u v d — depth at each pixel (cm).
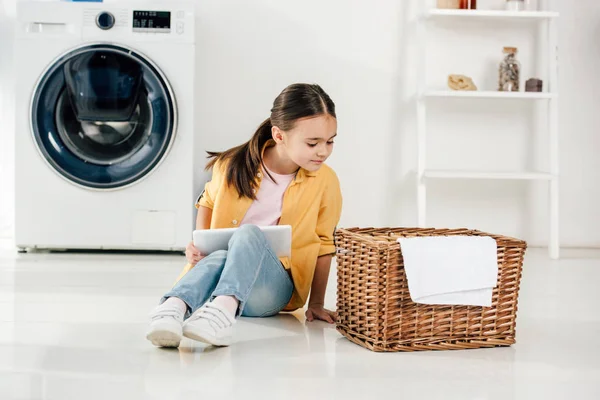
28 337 179
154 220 325
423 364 159
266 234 184
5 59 366
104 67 318
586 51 378
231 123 371
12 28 365
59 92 319
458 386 144
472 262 170
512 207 379
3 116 369
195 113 369
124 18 321
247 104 371
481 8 373
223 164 203
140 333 184
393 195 376
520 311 220
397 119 374
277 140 193
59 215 323
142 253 332
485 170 379
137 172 321
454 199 379
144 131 322
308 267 200
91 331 186
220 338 167
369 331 172
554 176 347
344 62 372
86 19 320
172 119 321
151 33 321
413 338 172
